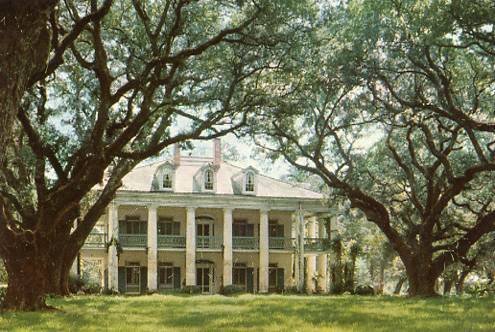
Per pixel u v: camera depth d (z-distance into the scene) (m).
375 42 27.00
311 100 30.20
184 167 55.91
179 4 21.05
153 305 21.70
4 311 17.95
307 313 16.91
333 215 54.62
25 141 27.36
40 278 19.27
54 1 12.34
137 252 52.91
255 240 55.22
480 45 24.22
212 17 24.16
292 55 24.94
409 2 24.69
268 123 28.88
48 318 15.54
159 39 24.83
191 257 52.34
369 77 28.47
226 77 25.64
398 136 36.41
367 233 59.47
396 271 66.06
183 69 25.38
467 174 29.47
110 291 43.09
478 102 29.91
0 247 19.11
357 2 26.09
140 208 53.53
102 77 19.67
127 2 25.06
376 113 32.91
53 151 24.39
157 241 52.94
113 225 50.88
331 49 27.30
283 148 34.09
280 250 55.44
